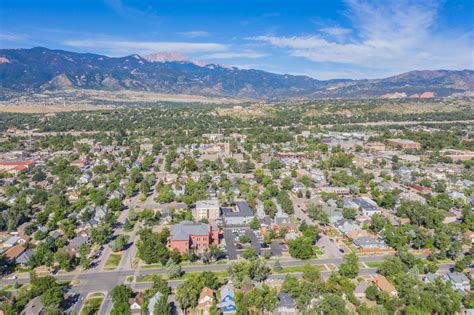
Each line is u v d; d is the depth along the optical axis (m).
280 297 150.75
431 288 155.12
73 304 151.62
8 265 182.50
